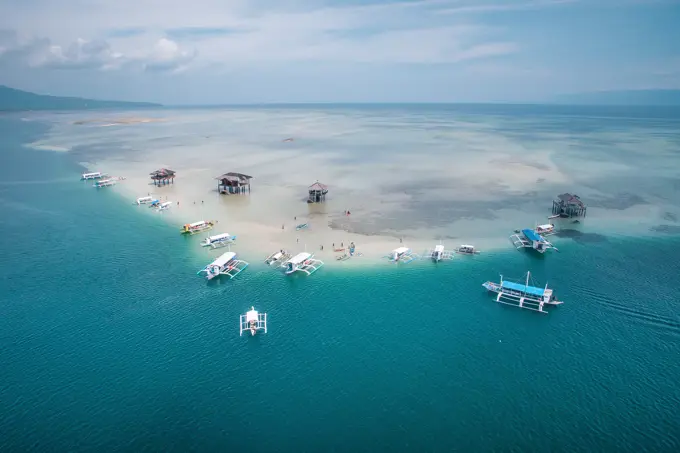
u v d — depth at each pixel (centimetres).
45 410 3484
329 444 3203
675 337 4347
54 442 3198
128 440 3228
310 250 6494
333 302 5069
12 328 4547
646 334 4403
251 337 4419
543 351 4181
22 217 8038
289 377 3872
